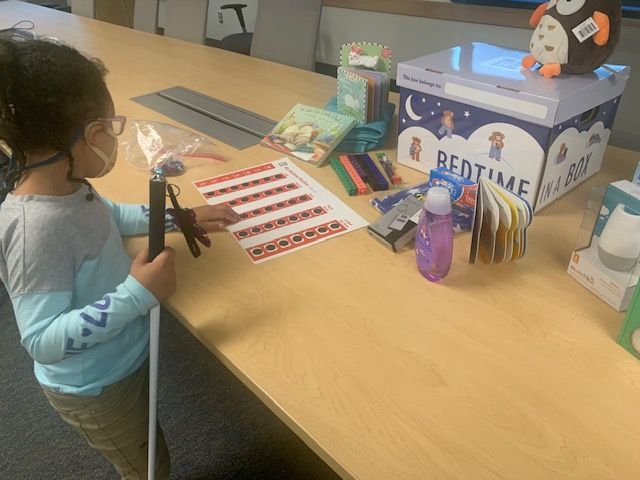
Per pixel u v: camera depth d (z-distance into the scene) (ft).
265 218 3.54
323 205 3.67
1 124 2.32
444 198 2.76
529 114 3.22
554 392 2.30
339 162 4.10
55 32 8.71
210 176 4.08
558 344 2.53
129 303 2.59
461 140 3.68
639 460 2.03
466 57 3.95
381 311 2.75
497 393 2.30
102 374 3.00
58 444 4.89
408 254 3.18
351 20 9.66
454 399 2.28
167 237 3.37
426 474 2.01
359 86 4.35
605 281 2.72
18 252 2.45
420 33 8.66
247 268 3.09
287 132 4.54
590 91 3.33
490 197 2.92
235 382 5.43
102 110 2.58
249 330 2.66
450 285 2.92
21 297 2.48
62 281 2.52
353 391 2.33
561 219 3.47
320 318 2.72
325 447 2.11
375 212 3.58
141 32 8.55
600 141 3.81
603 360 2.44
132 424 3.37
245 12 12.32
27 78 2.29
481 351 2.51
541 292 2.85
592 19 3.24
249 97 5.62
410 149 4.07
